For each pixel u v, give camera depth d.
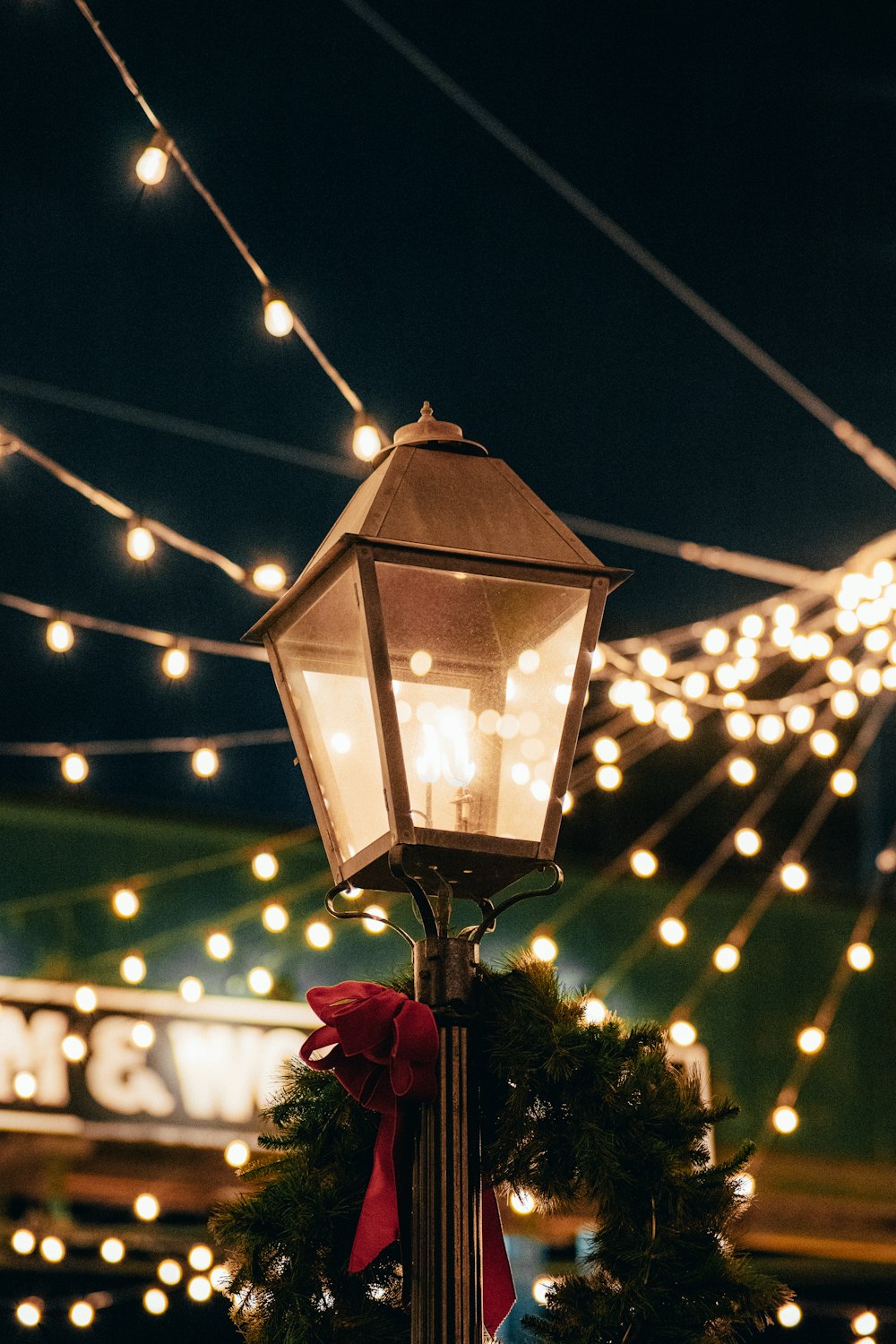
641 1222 2.41
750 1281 2.39
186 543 4.40
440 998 2.36
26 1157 7.10
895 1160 8.91
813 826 9.27
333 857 2.50
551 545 2.52
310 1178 2.61
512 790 2.39
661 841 10.34
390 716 2.33
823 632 6.29
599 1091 2.43
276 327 3.91
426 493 2.54
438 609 2.43
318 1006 2.45
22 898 7.25
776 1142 8.61
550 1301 2.46
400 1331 2.52
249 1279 2.58
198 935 7.51
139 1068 7.00
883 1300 9.36
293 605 2.64
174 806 7.71
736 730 5.71
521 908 8.38
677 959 8.73
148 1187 7.37
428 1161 2.28
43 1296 7.89
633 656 6.57
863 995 9.15
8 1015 6.82
